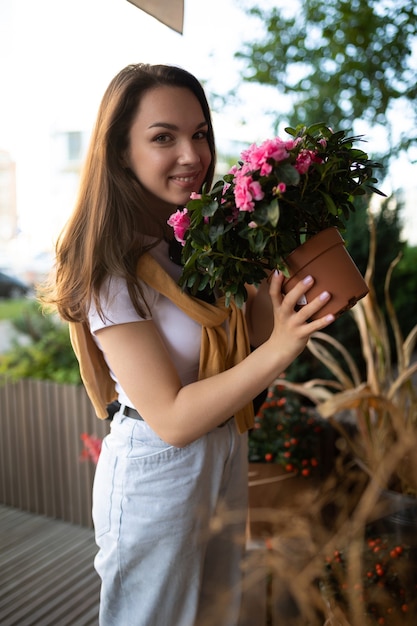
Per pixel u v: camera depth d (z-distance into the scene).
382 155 2.48
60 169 5.09
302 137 0.92
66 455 2.52
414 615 1.14
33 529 2.49
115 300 1.02
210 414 0.98
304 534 1.04
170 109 1.04
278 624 1.15
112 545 1.12
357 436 2.04
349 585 0.98
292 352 0.93
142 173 1.07
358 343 2.85
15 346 3.04
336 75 2.62
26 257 8.41
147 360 1.01
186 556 1.10
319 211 0.92
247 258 0.92
